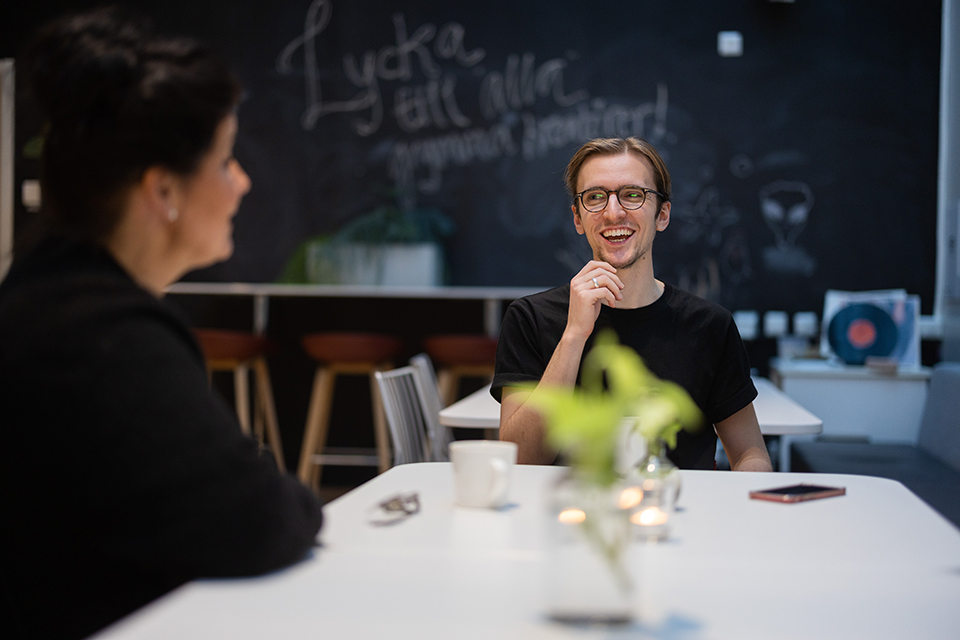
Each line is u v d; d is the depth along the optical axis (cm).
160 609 66
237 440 75
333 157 466
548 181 455
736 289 445
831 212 439
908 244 434
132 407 70
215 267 470
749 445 165
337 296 471
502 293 425
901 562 79
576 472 60
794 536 88
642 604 67
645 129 450
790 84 442
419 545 84
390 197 464
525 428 149
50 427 69
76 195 77
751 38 444
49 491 70
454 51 461
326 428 470
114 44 77
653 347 165
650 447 88
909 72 434
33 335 71
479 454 99
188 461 70
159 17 472
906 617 65
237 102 83
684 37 448
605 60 452
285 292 433
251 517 72
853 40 438
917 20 433
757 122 444
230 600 68
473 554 81
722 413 165
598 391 163
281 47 469
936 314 432
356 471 467
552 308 173
